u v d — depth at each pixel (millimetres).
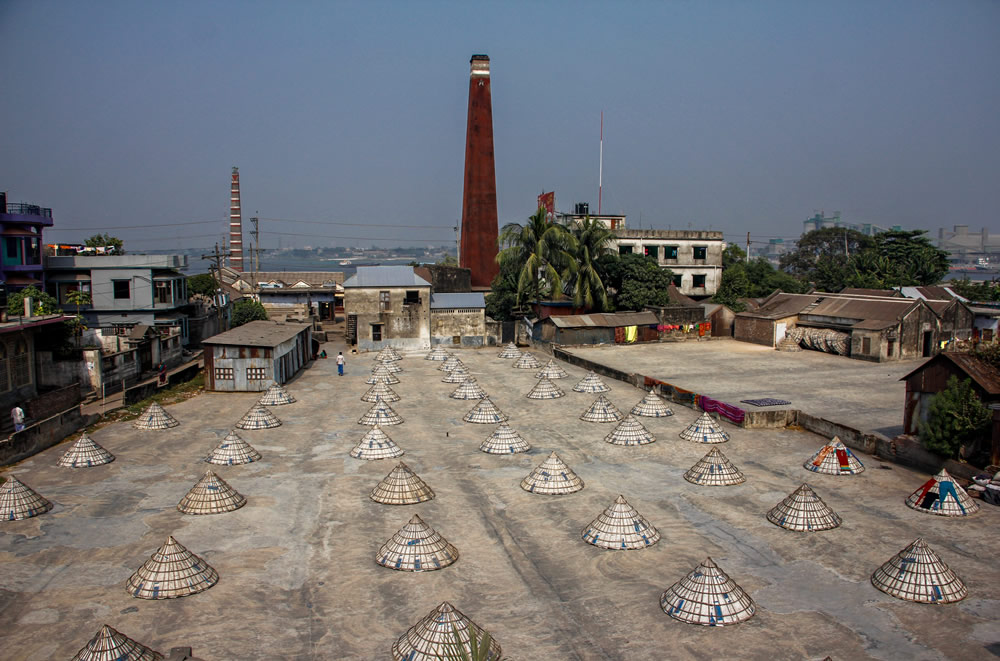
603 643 15742
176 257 58844
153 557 18406
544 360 57719
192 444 31984
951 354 27719
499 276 70938
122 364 44094
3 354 37281
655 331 63656
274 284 92312
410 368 53625
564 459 29578
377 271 63344
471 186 81375
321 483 26469
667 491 25500
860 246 113188
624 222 81125
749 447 31234
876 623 16453
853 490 25484
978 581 18344
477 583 18594
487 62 81000
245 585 18469
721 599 16703
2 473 27484
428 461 29391
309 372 52031
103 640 14078
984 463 25500
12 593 17953
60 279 54469
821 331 57781
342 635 16156
